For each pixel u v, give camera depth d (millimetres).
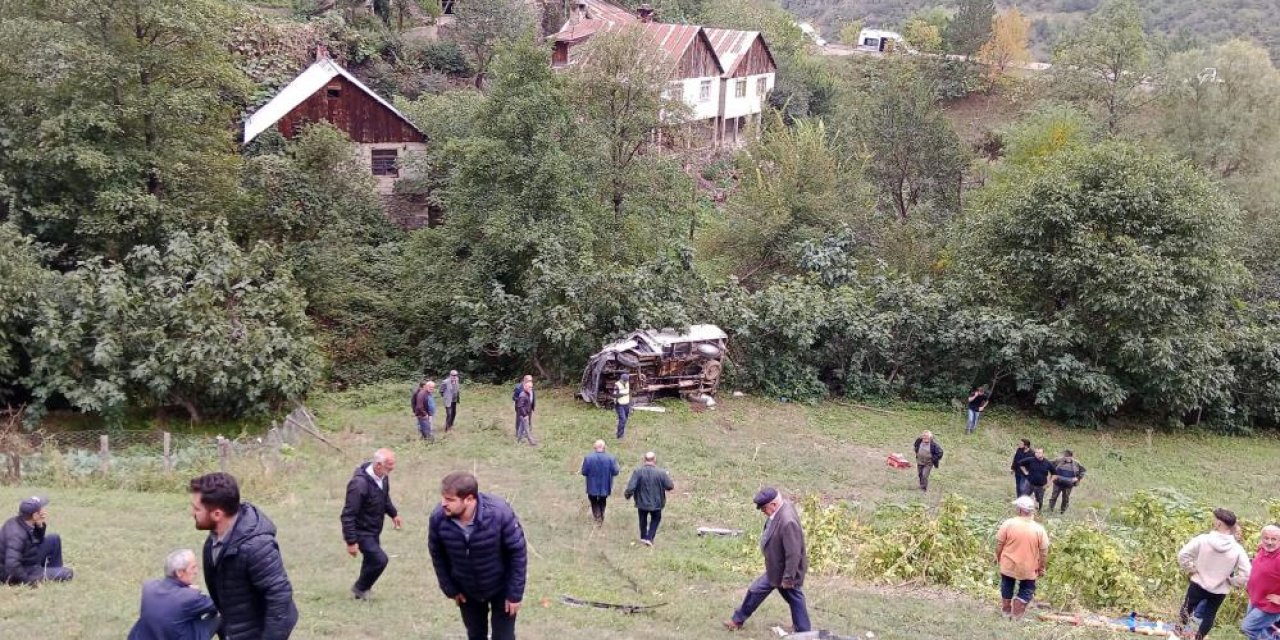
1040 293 31391
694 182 37188
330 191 34469
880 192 46562
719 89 59500
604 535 16406
